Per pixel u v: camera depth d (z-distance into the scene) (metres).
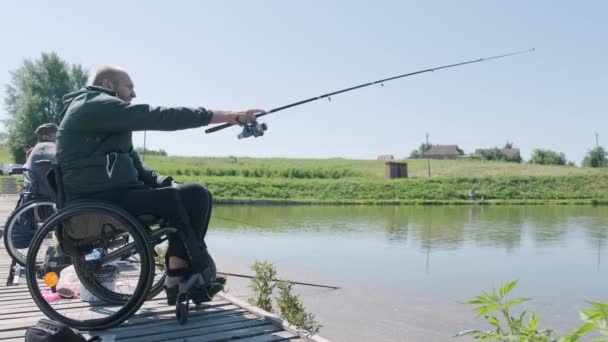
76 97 2.72
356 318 6.16
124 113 2.60
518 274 9.34
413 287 8.05
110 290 3.43
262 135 3.03
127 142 2.80
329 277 8.80
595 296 7.54
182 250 2.84
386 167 54.44
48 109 53.03
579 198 45.88
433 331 5.70
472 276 9.07
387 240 14.69
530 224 21.09
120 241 3.08
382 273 9.23
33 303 3.66
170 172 52.53
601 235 16.56
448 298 7.29
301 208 33.44
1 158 61.56
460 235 16.38
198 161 66.94
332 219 23.41
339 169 59.75
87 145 2.64
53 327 2.34
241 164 67.19
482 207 36.56
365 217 25.02
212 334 2.83
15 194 29.61
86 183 2.65
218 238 14.77
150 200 2.69
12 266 4.65
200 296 2.91
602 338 1.36
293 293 7.51
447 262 10.66
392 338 5.41
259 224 20.05
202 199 2.83
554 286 8.32
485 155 106.31
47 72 53.06
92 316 3.19
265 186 45.41
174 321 3.09
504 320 6.16
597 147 87.19
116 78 2.88
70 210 2.62
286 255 11.38
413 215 26.86
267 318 3.12
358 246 13.17
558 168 61.03
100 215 2.68
